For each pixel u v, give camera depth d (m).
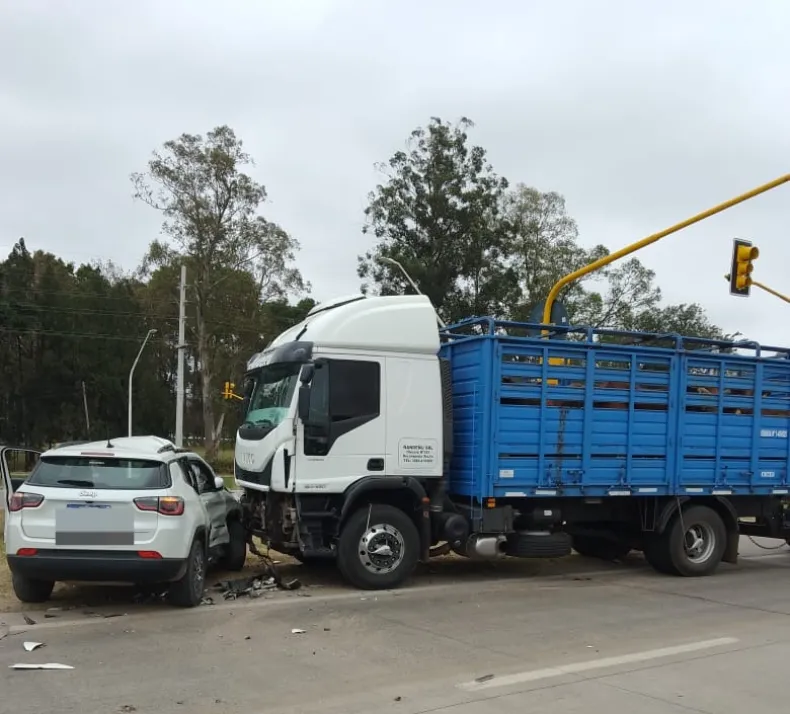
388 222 41.03
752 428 11.25
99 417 68.44
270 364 9.34
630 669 5.89
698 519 10.81
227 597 8.55
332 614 7.78
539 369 9.77
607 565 11.88
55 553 7.24
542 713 4.86
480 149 41.78
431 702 5.07
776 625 7.61
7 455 9.88
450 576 10.45
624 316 46.94
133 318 69.00
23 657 6.12
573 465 9.88
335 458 8.92
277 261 50.53
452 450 9.65
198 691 5.30
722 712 4.94
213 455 49.47
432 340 9.48
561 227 46.16
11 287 65.19
